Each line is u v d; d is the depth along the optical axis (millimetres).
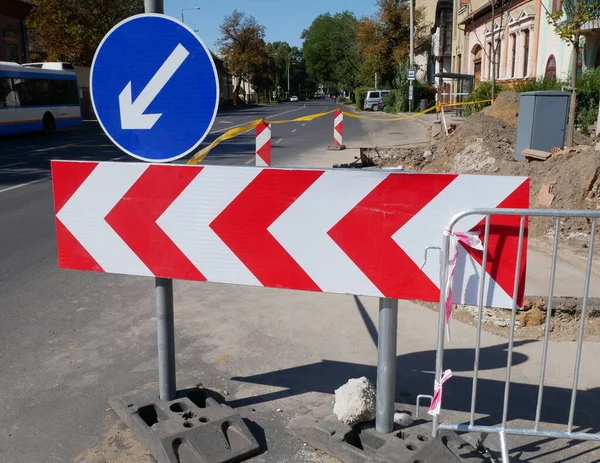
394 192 2812
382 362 2988
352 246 2918
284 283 3049
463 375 3924
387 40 50312
